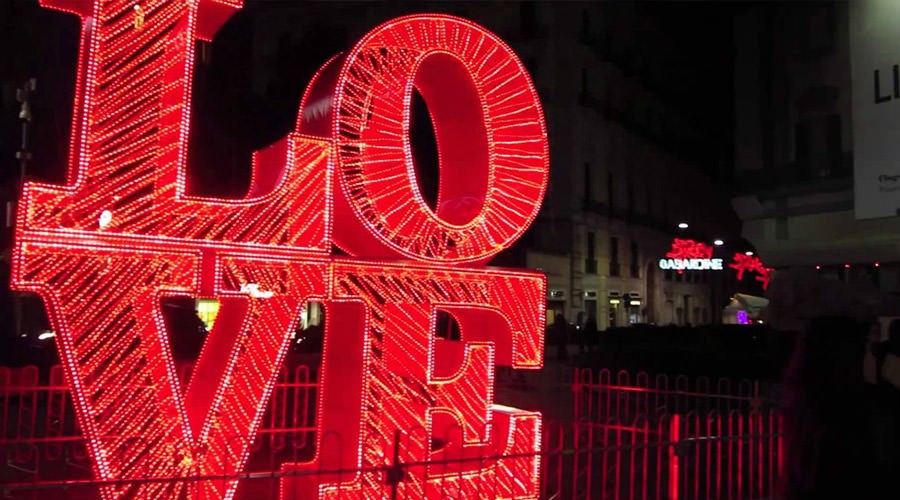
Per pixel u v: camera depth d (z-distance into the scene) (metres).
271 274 5.77
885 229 14.66
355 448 6.04
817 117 16.36
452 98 6.95
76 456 8.40
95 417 5.18
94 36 5.30
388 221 6.22
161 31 5.57
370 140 6.32
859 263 15.03
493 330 6.84
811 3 16.67
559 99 37.03
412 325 6.34
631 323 41.66
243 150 29.69
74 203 5.21
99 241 5.12
